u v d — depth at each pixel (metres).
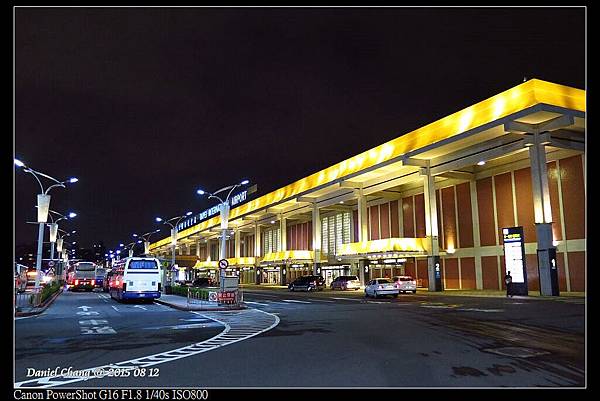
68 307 29.42
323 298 37.72
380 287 36.28
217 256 115.88
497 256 42.69
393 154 48.31
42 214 30.58
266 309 26.48
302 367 9.71
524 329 15.18
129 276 33.16
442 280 48.50
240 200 90.69
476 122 38.69
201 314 23.84
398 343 12.77
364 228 53.34
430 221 44.31
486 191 44.31
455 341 12.97
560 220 37.34
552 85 34.78
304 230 76.19
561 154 37.69
